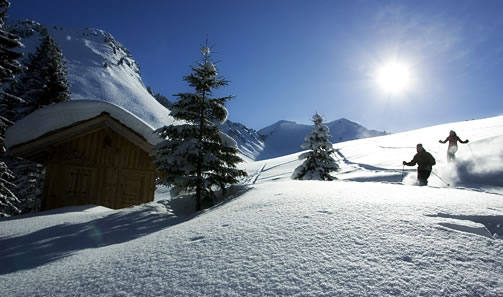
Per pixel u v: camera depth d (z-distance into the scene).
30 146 11.45
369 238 2.21
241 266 1.93
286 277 1.71
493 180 8.73
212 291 1.65
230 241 2.46
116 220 6.00
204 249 2.36
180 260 2.19
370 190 4.37
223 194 8.92
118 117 12.22
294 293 1.54
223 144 9.35
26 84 23.12
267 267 1.87
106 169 12.26
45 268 2.92
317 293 1.52
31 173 18.62
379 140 40.06
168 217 6.08
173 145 8.88
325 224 2.62
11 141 11.23
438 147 20.81
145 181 12.56
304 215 2.98
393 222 2.56
